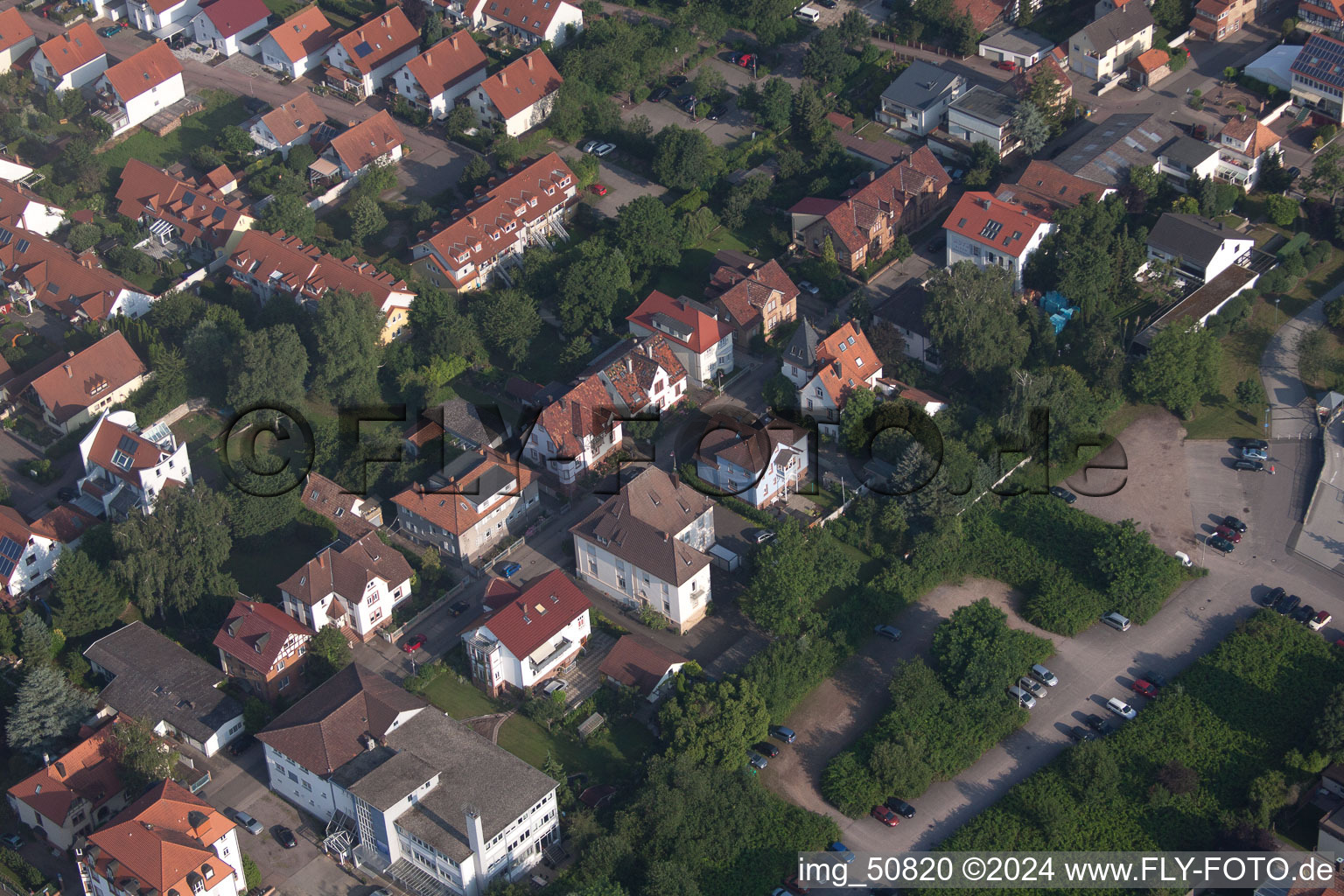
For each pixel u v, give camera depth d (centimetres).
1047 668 17175
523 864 15038
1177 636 17550
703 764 15675
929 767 16025
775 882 14925
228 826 14800
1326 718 15738
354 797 14850
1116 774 15712
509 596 17225
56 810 15288
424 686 17000
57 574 17375
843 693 16988
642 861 14912
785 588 17312
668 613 17625
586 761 16112
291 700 16975
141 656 16988
